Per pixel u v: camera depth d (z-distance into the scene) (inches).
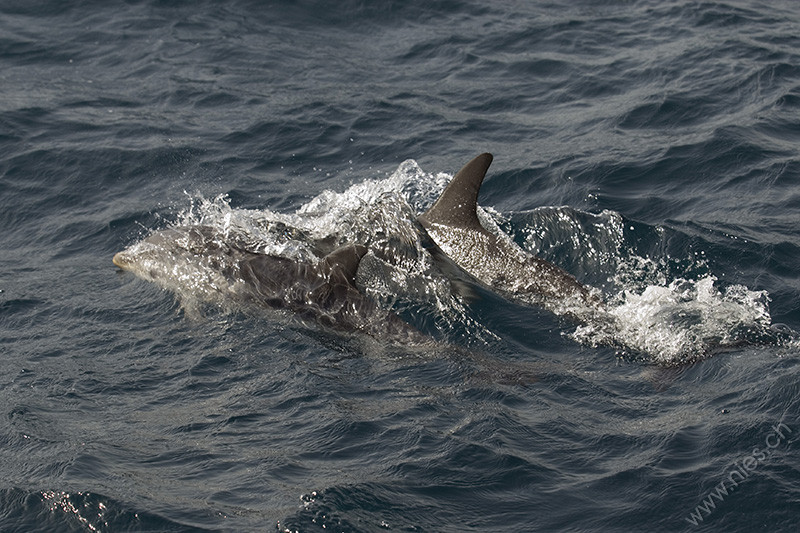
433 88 722.8
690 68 712.4
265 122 658.2
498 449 302.5
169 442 313.6
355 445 306.3
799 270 432.8
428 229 443.5
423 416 321.7
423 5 896.3
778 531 266.1
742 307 397.4
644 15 849.5
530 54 777.6
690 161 562.6
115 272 457.7
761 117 619.5
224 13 879.7
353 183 570.6
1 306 422.6
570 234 472.1
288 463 297.9
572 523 272.4
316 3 899.4
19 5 891.4
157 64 768.9
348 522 269.0
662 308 396.5
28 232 518.0
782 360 348.2
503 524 271.7
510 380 346.9
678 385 339.9
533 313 402.0
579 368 356.5
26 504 282.5
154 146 619.5
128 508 276.8
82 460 302.4
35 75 748.0
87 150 612.4
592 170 557.6
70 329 399.2
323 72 757.9
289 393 340.5
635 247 458.3
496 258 430.0
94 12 877.2
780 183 530.9
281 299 405.4
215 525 268.8
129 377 357.7
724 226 477.4
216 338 384.2
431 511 275.3
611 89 694.5
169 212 532.7
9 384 355.6
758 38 764.6
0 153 609.3
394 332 386.9
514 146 611.5
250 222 453.1
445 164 587.5
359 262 411.8
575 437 310.0
